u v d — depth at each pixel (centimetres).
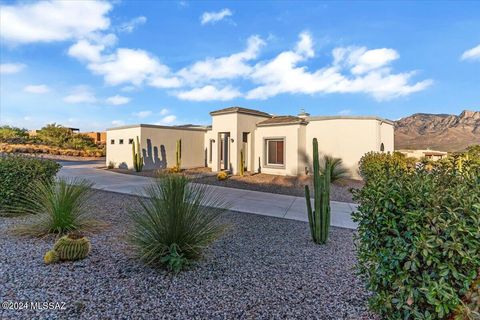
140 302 281
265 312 272
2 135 2459
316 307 283
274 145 1501
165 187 390
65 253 366
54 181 592
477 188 194
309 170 1439
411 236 191
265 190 1119
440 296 176
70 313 256
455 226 174
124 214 632
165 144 1683
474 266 173
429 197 188
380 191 217
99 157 2755
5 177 586
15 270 338
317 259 423
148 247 363
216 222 484
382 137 1418
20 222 541
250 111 1534
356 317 265
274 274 362
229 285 327
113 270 350
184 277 342
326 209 503
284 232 572
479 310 171
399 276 198
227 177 1330
